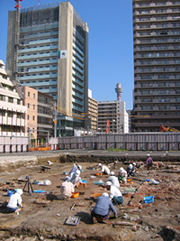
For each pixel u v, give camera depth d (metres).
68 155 33.19
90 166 26.81
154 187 13.65
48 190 13.11
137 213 9.08
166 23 85.31
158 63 83.31
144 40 85.00
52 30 101.56
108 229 7.50
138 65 83.62
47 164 28.61
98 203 8.10
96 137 48.44
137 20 85.50
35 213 9.13
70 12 100.75
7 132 51.00
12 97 53.84
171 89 82.38
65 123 91.81
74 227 7.68
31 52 102.00
